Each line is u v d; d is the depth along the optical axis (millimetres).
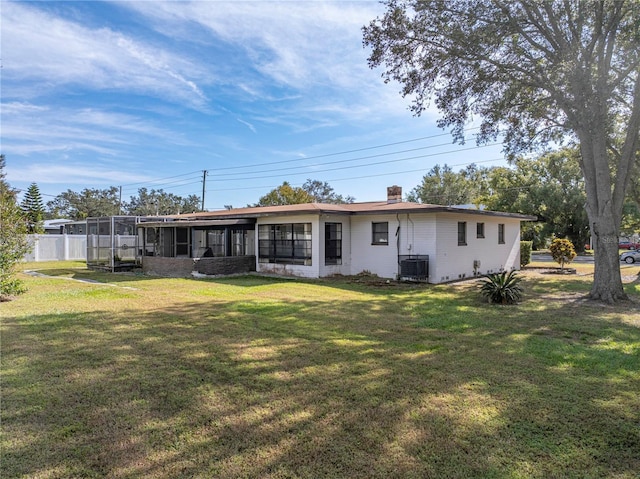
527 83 9734
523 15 9250
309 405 3598
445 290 11562
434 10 9398
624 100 10711
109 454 2801
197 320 7266
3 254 9656
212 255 18500
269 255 16078
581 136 10086
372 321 7230
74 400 3721
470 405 3594
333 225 15312
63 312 7945
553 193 32125
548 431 3127
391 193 18188
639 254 23953
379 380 4219
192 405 3609
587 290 11461
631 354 5188
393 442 2949
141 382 4172
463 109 10719
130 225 18047
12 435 3066
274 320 7297
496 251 17281
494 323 7066
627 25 8523
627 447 2898
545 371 4512
